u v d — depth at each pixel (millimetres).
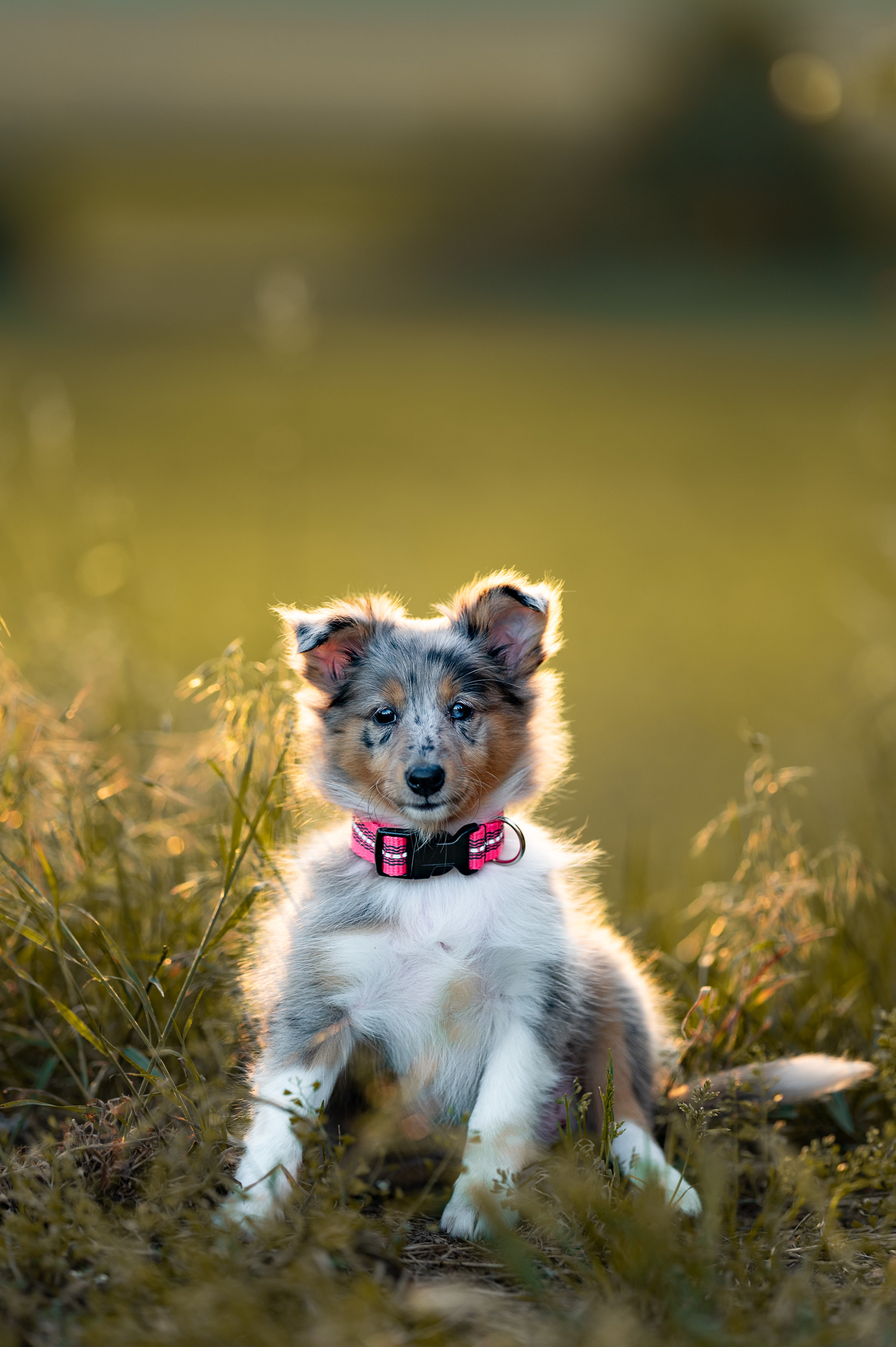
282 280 12133
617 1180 4852
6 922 5316
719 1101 5668
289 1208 4500
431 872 5219
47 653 8750
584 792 12812
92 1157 4848
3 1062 5973
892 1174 5023
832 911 6805
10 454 17984
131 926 6082
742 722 7652
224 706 5969
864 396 43875
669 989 6805
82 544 11312
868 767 9680
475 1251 4656
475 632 5645
